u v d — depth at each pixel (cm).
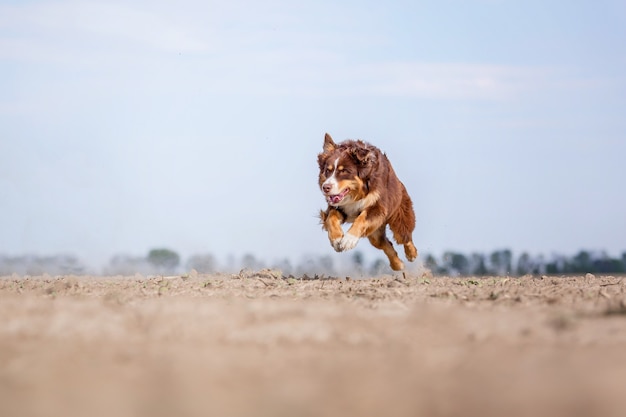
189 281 2288
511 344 1104
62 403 831
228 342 1140
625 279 2412
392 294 1773
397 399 827
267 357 1034
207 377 926
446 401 820
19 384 908
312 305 1542
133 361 1018
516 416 777
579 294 1712
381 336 1176
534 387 866
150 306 1512
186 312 1395
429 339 1148
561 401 818
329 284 2141
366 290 1881
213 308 1457
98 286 2117
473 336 1163
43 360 1024
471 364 976
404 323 1278
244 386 884
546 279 2411
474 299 1645
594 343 1108
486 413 786
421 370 949
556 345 1095
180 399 837
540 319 1293
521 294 1703
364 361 1002
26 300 1670
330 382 896
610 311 1375
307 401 823
